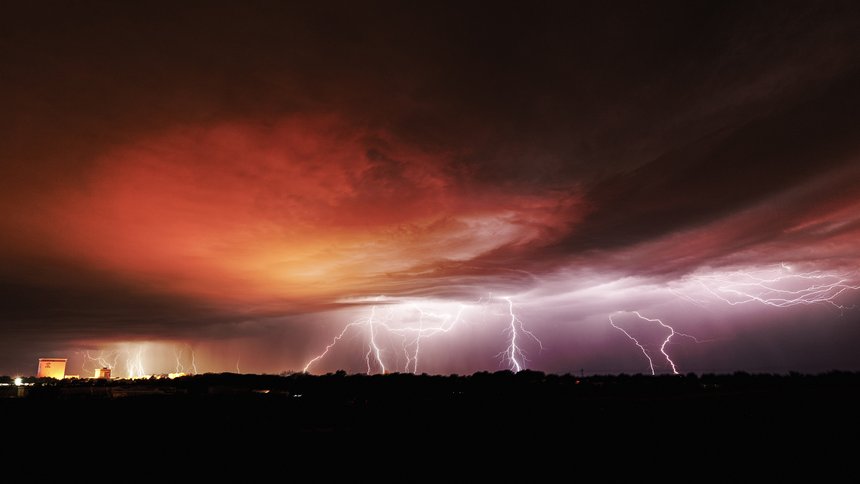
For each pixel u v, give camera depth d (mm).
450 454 12031
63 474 11070
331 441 14422
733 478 8945
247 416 20234
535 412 18344
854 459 9805
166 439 15094
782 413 14844
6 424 18516
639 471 9617
